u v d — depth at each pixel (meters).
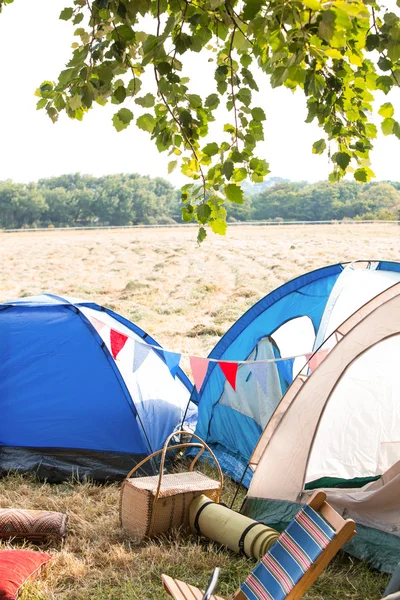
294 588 3.57
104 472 6.91
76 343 7.46
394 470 5.26
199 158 4.46
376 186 94.69
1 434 7.12
